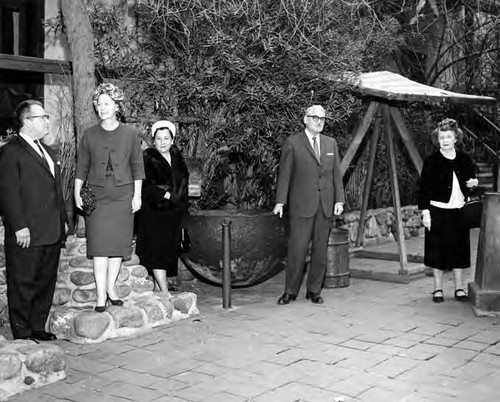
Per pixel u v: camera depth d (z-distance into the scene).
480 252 6.83
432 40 13.23
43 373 4.78
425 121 11.45
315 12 7.71
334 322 6.37
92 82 6.59
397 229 8.37
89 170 5.92
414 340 5.77
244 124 7.66
